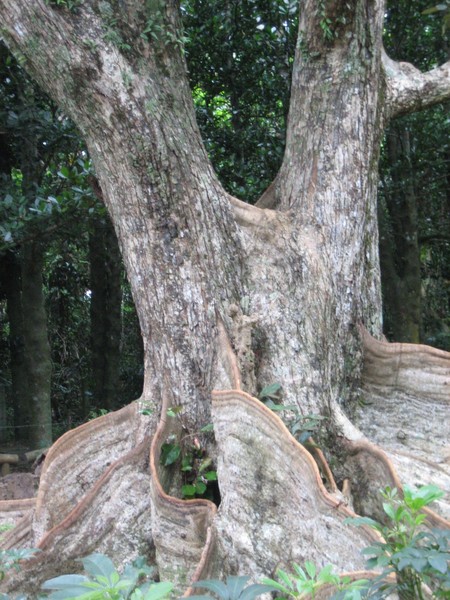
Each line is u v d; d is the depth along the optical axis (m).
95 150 4.83
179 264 4.76
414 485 4.51
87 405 14.46
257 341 4.71
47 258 13.27
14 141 9.54
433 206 12.87
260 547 3.64
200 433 4.66
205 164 5.00
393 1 9.91
